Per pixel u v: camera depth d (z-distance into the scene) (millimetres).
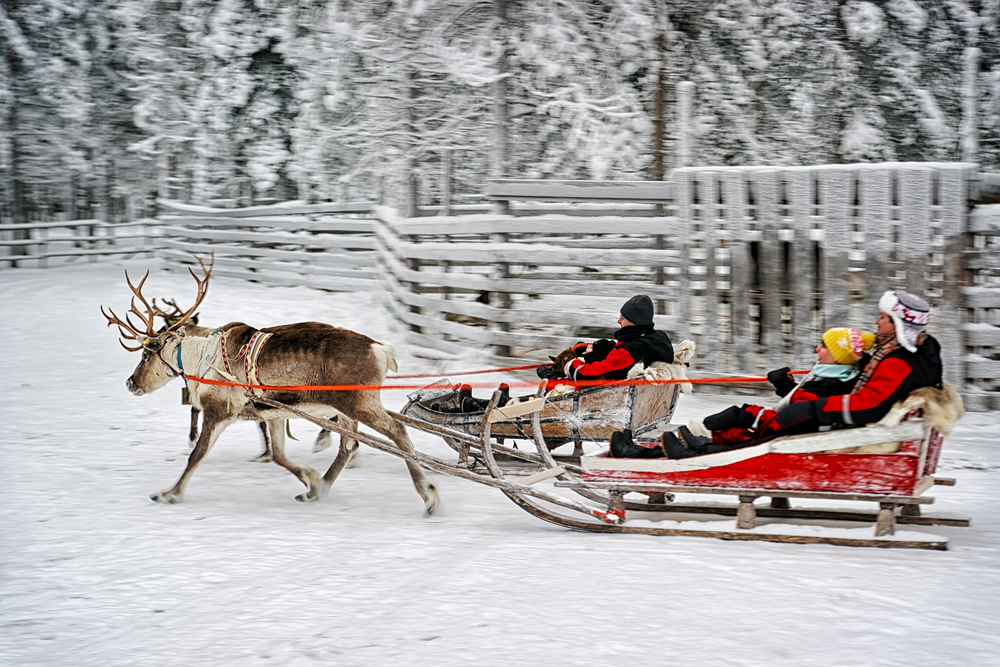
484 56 17109
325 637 4012
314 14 20109
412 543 5527
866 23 20484
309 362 6453
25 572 5082
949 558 5016
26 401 10133
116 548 5504
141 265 24719
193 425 8312
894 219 9297
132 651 3945
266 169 27422
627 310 6570
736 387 9969
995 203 9047
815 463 5316
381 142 19578
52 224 25688
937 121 21594
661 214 10914
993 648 3727
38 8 32656
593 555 5180
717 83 20109
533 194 10898
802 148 21031
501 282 11234
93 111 34250
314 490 6711
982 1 21594
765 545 5371
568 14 18062
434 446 8508
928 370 5148
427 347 12539
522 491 5938
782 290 9883
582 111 18703
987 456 7637
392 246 14125
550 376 7258
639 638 3895
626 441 5855
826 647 3771
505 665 3658
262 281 20141
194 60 29219
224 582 4840
